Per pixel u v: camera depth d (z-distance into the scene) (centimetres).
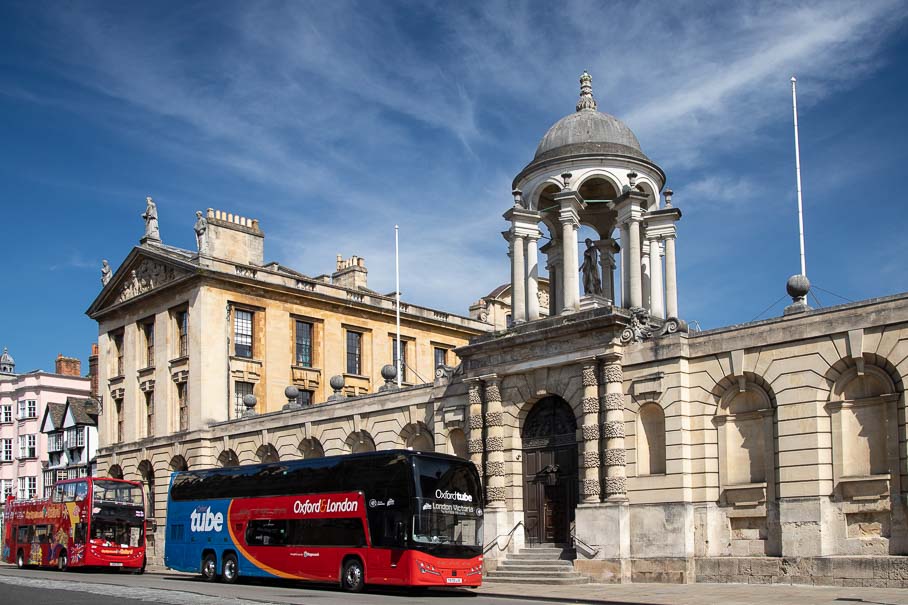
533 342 3834
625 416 3544
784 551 3095
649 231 3962
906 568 2822
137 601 2719
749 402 3309
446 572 3109
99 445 6550
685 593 2881
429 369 7031
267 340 6044
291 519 3575
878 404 2997
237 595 2947
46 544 5088
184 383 5891
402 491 3162
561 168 4056
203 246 5894
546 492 3822
